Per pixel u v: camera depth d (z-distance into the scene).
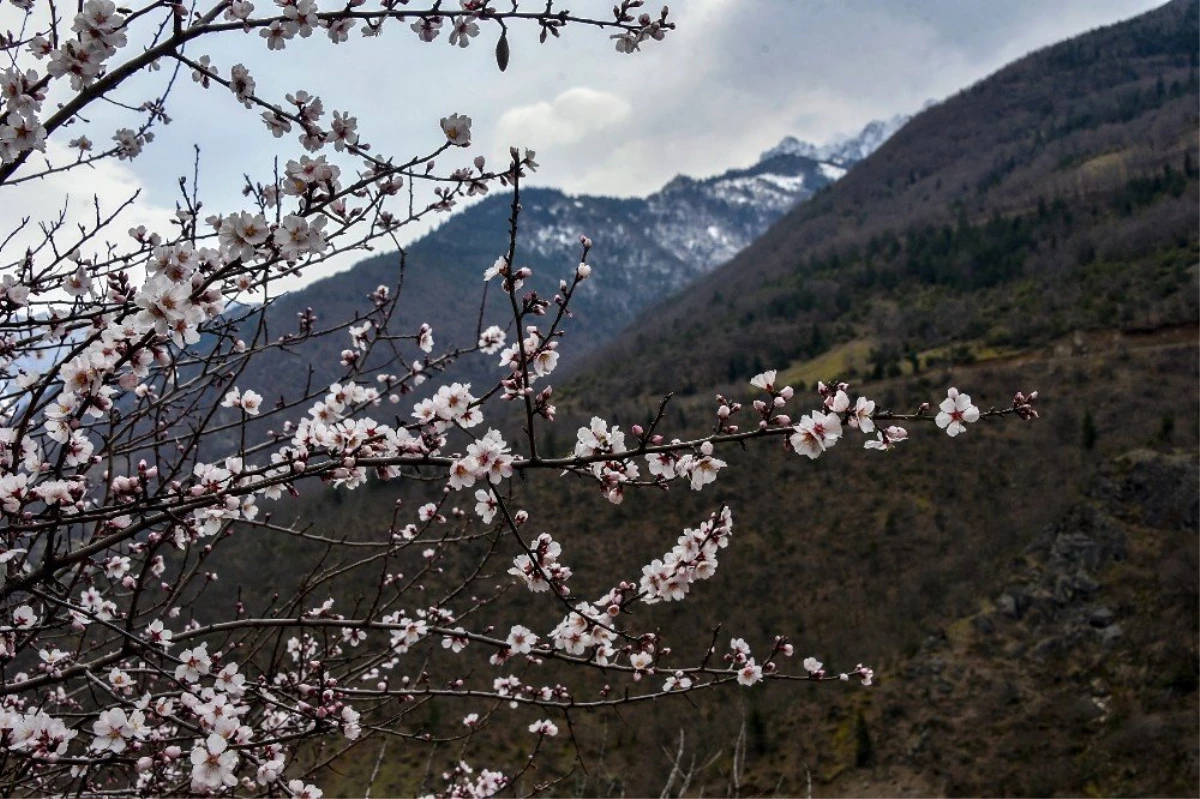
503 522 4.80
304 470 3.32
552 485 56.38
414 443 3.48
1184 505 44.56
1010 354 75.56
